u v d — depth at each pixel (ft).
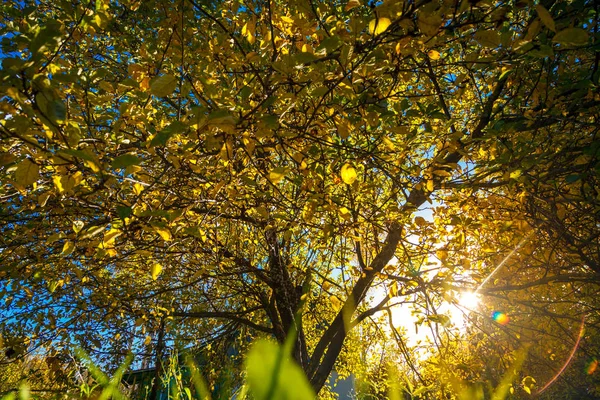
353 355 27.55
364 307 24.39
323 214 10.99
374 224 10.29
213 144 6.26
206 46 10.44
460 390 1.68
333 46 5.01
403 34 6.01
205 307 27.40
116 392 3.34
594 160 8.93
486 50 8.70
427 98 12.94
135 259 14.05
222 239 15.47
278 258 20.30
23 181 4.90
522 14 10.41
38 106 3.94
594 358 17.48
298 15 8.05
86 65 13.02
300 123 8.77
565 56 11.21
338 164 9.45
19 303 16.74
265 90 7.09
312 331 31.19
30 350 16.42
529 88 11.68
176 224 7.99
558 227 11.16
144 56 8.10
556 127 11.51
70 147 4.63
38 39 3.91
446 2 5.08
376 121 7.27
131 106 7.26
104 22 6.95
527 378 11.57
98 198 10.79
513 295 17.74
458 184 11.34
